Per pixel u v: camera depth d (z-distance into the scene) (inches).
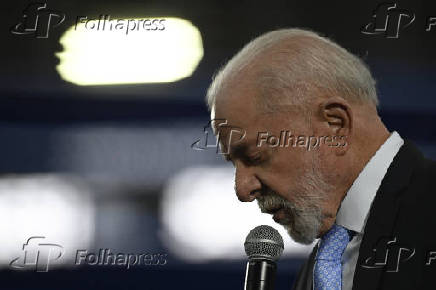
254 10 669.9
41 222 618.2
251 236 180.2
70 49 654.5
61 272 584.1
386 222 177.5
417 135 645.3
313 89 180.7
